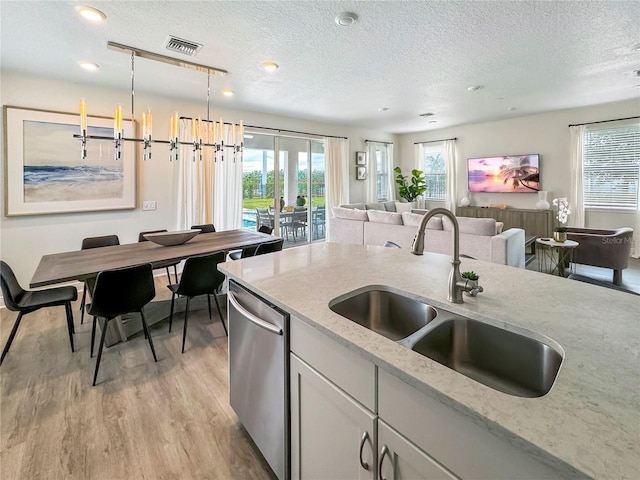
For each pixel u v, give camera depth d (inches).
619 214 216.2
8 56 123.8
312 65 135.0
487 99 195.0
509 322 42.7
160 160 181.0
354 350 37.7
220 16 96.3
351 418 40.0
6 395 80.5
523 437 23.6
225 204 204.1
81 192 158.2
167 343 109.0
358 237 216.8
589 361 33.4
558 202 220.4
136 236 176.1
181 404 78.3
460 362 47.4
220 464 61.6
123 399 79.8
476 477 27.6
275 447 55.4
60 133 150.9
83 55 123.0
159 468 60.5
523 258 176.6
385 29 105.4
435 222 176.4
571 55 128.7
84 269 92.8
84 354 100.9
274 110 216.1
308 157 261.9
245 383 63.7
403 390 33.3
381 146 315.3
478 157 276.4
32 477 58.1
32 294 104.0
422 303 53.1
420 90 173.9
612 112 211.9
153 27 102.3
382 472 36.2
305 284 59.9
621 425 24.4
